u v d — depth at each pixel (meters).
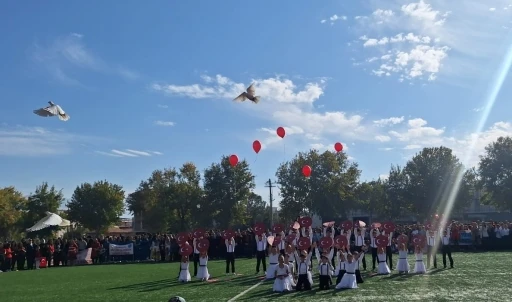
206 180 72.50
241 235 40.91
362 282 21.12
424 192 76.12
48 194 71.50
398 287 19.31
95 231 80.88
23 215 72.12
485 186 72.88
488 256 34.38
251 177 72.44
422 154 77.69
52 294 20.64
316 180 70.56
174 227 75.81
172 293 19.41
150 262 39.81
